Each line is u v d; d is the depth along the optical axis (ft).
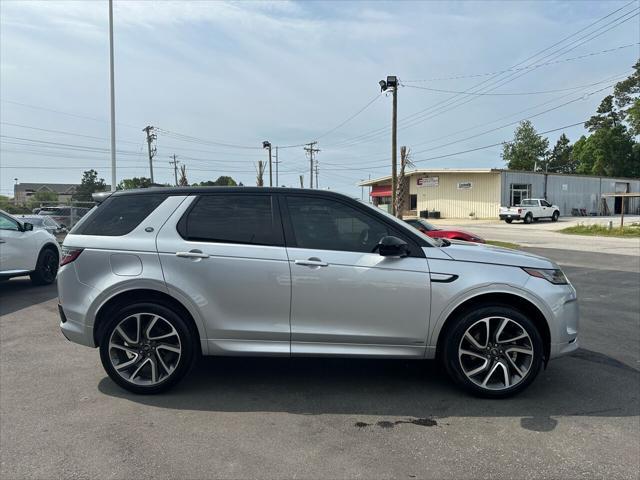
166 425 11.60
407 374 15.08
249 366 15.79
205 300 13.00
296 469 9.67
